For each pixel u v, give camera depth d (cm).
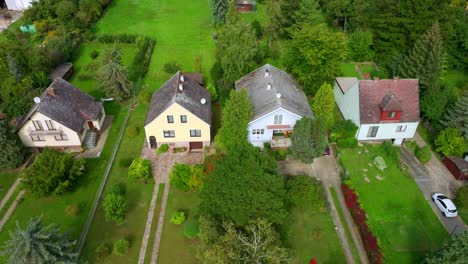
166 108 4569
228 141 4512
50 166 4216
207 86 6116
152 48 7525
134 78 6469
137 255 3762
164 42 7812
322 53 5300
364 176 4666
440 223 4122
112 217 3938
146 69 6738
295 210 4222
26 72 6006
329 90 4775
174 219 4012
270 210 3503
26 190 4112
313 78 5531
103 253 3691
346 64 7138
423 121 5534
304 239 3925
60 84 5031
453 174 4712
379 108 4934
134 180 4553
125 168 4725
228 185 3456
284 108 4547
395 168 4800
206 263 3247
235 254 3228
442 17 6300
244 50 5662
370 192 4459
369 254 3678
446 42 6575
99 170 4712
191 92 5044
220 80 5931
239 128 4444
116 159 4856
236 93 4344
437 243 3909
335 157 4953
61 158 4294
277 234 3478
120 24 8594
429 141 5269
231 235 3322
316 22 7156
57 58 6494
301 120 4319
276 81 5119
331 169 4775
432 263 3142
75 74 6675
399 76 5972
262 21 8812
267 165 3697
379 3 6825
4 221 4084
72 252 3247
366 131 5034
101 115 5416
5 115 4991
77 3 8288
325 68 5438
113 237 3925
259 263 3225
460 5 7981
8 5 9050
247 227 3416
